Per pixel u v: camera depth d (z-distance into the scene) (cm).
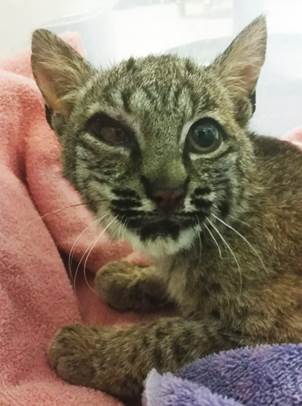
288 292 16
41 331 17
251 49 17
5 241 17
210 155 15
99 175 15
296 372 14
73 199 21
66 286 19
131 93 15
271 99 28
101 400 15
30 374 16
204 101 15
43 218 21
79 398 15
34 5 26
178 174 14
